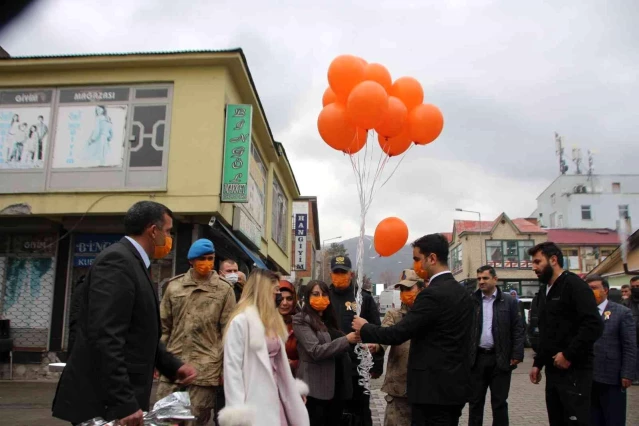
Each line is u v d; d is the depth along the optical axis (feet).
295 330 15.21
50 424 21.42
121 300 9.13
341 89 16.66
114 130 36.73
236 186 35.76
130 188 35.81
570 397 13.99
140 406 9.41
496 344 19.81
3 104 37.47
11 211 35.55
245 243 47.44
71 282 36.96
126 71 37.29
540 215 181.47
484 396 20.08
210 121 36.27
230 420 10.17
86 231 37.45
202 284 16.58
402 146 17.80
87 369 9.08
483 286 20.31
